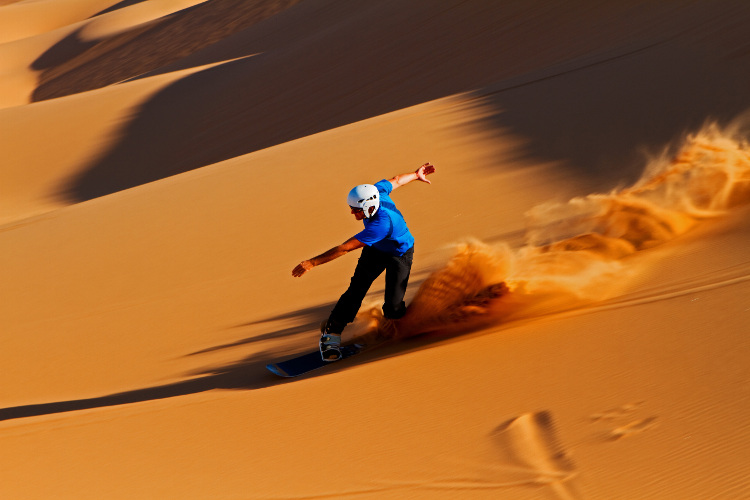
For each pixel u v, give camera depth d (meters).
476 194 23.09
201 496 8.65
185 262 23.14
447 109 33.88
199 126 63.34
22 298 22.92
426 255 18.84
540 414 8.89
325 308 17.22
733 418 7.74
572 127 27.34
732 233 13.62
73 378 16.39
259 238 23.84
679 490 6.83
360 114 55.44
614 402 8.73
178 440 10.47
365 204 12.11
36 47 181.88
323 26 94.88
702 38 34.91
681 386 8.71
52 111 72.00
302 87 63.38
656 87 29.38
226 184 30.09
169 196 30.31
